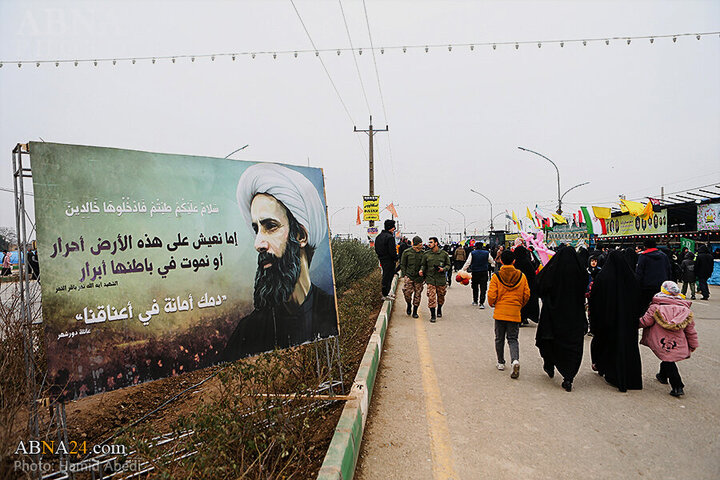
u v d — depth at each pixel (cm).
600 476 309
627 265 496
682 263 1324
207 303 342
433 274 916
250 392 342
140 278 304
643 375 547
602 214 2219
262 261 389
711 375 538
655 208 2241
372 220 2186
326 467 265
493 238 3594
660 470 316
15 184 263
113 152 300
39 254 259
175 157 338
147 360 301
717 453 340
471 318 956
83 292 275
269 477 250
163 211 323
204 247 346
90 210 284
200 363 331
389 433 382
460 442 363
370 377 464
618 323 486
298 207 431
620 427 390
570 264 495
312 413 351
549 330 507
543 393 480
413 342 726
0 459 212
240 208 379
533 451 347
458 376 543
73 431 362
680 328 454
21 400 264
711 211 1983
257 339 374
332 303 449
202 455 244
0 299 383
